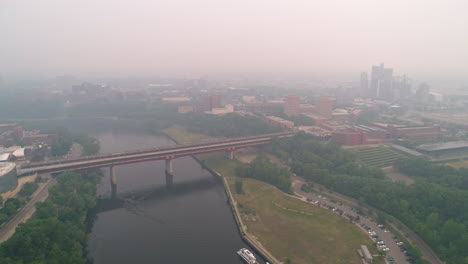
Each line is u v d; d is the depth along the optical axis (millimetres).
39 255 197875
